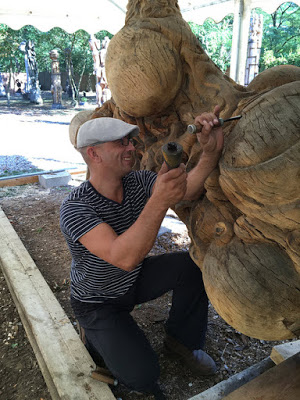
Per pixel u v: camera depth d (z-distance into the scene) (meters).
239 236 1.20
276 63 14.11
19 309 2.42
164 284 1.78
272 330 1.19
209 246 1.38
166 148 1.03
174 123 1.68
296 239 1.05
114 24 5.12
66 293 2.60
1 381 1.92
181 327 1.76
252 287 1.13
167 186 1.10
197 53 1.59
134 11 1.70
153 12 1.63
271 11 3.91
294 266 1.12
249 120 1.05
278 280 1.12
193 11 4.62
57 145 8.18
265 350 1.97
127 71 1.53
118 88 1.59
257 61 8.18
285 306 1.13
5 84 24.84
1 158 6.81
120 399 1.70
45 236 3.53
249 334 1.23
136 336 1.58
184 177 1.12
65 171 5.50
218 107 1.20
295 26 16.06
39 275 2.57
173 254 1.86
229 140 1.12
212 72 1.61
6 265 2.71
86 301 1.63
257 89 1.54
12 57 22.06
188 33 1.60
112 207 1.50
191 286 1.73
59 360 1.77
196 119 1.20
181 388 1.74
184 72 1.62
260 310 1.13
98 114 2.18
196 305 1.73
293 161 0.94
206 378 1.79
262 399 1.25
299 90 1.01
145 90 1.52
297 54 14.74
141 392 1.61
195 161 1.53
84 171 5.65
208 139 1.21
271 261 1.13
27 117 13.60
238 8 3.91
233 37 4.06
